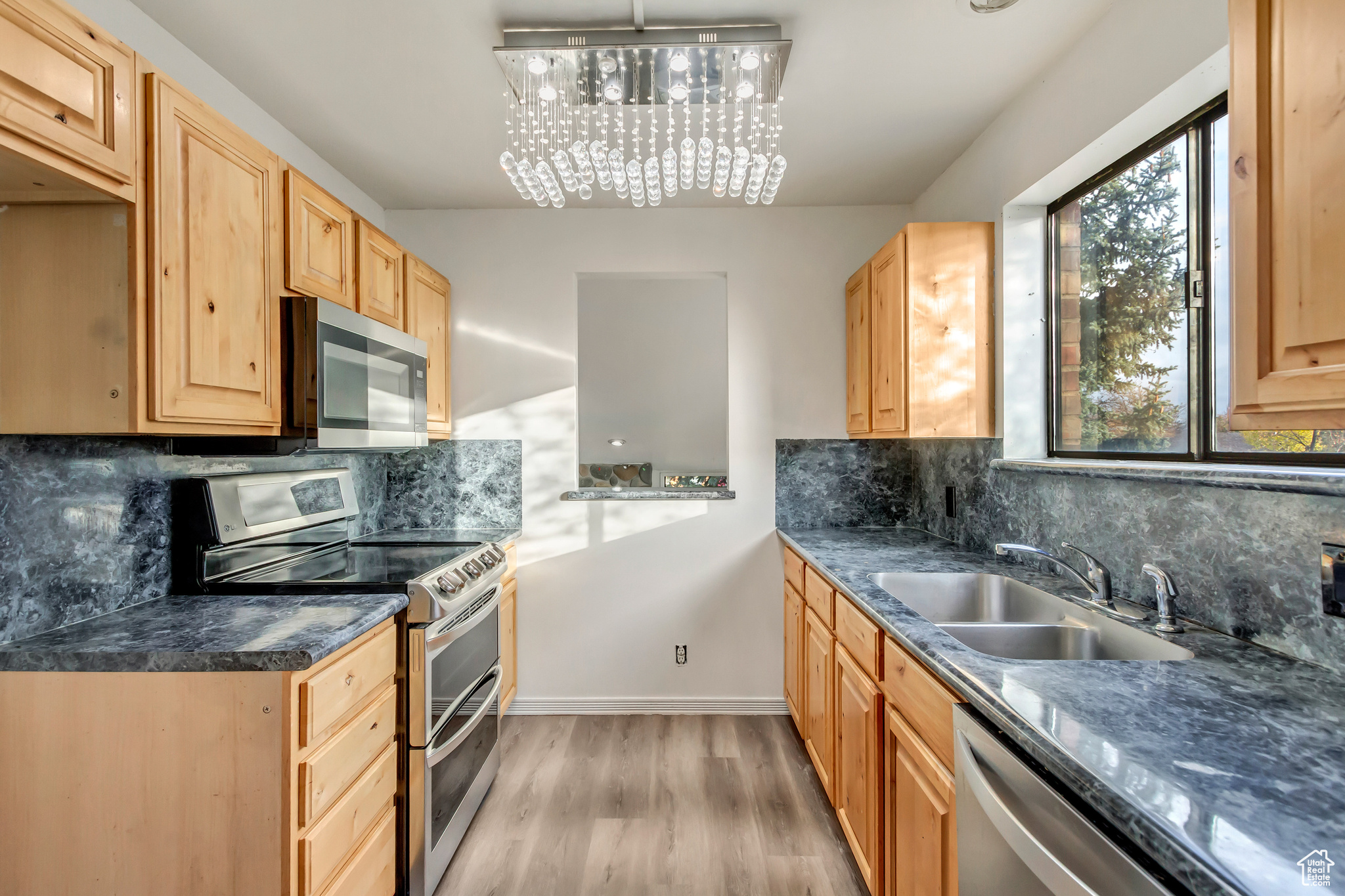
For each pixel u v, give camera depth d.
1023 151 1.90
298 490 2.01
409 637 1.62
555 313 2.85
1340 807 0.65
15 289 1.18
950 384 2.07
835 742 1.90
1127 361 1.64
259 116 1.98
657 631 2.84
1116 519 1.54
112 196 1.14
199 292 1.31
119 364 1.17
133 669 1.16
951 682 1.07
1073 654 1.43
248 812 1.16
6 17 0.94
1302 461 1.16
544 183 1.82
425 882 1.61
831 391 2.85
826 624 2.04
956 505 2.39
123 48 1.13
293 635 1.25
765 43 1.57
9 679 1.17
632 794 2.14
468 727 1.88
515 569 2.80
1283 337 0.74
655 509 2.85
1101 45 1.55
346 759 1.33
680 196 2.73
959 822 1.05
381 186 2.59
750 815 2.02
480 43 1.66
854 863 1.79
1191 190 1.42
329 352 1.67
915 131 2.15
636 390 5.73
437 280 2.64
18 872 1.17
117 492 1.45
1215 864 0.56
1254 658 1.10
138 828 1.17
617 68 1.69
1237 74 0.80
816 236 2.84
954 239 2.07
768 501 2.85
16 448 1.23
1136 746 0.79
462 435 2.86
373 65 1.76
